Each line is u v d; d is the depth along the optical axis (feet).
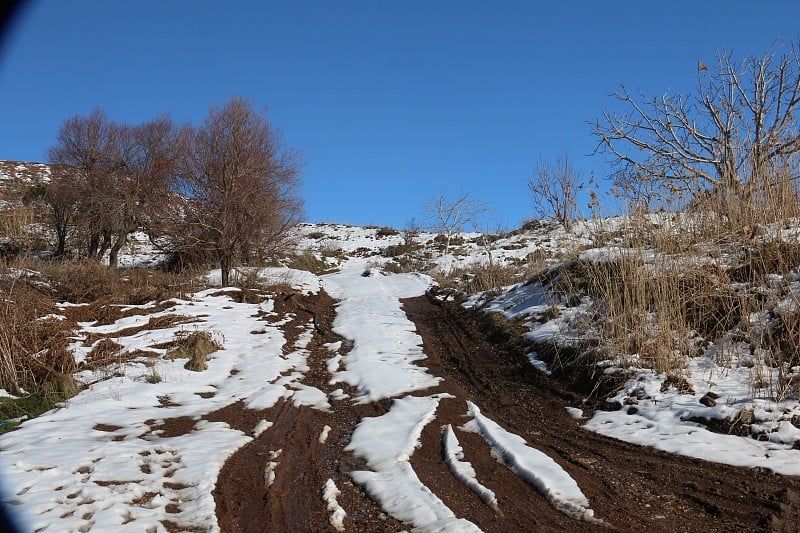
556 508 15.16
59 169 77.97
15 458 17.76
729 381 21.83
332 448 20.44
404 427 21.83
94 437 20.48
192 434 21.30
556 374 27.25
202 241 59.52
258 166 60.49
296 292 55.42
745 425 18.81
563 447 19.79
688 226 32.09
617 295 29.25
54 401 25.12
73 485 15.87
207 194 59.67
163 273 60.80
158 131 77.36
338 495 16.25
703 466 17.29
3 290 36.99
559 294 35.19
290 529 14.30
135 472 17.10
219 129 60.13
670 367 23.84
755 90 36.47
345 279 70.90
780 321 23.56
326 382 29.60
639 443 19.40
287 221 64.39
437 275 64.75
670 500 15.55
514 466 17.84
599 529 13.98
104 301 43.34
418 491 16.07
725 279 27.20
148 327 37.70
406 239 101.76
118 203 71.97
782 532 13.43
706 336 25.21
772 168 31.30
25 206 79.10
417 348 35.68
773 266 26.73
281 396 26.43
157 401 25.64
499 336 34.40
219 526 14.21
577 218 42.88
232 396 26.37
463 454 18.98
